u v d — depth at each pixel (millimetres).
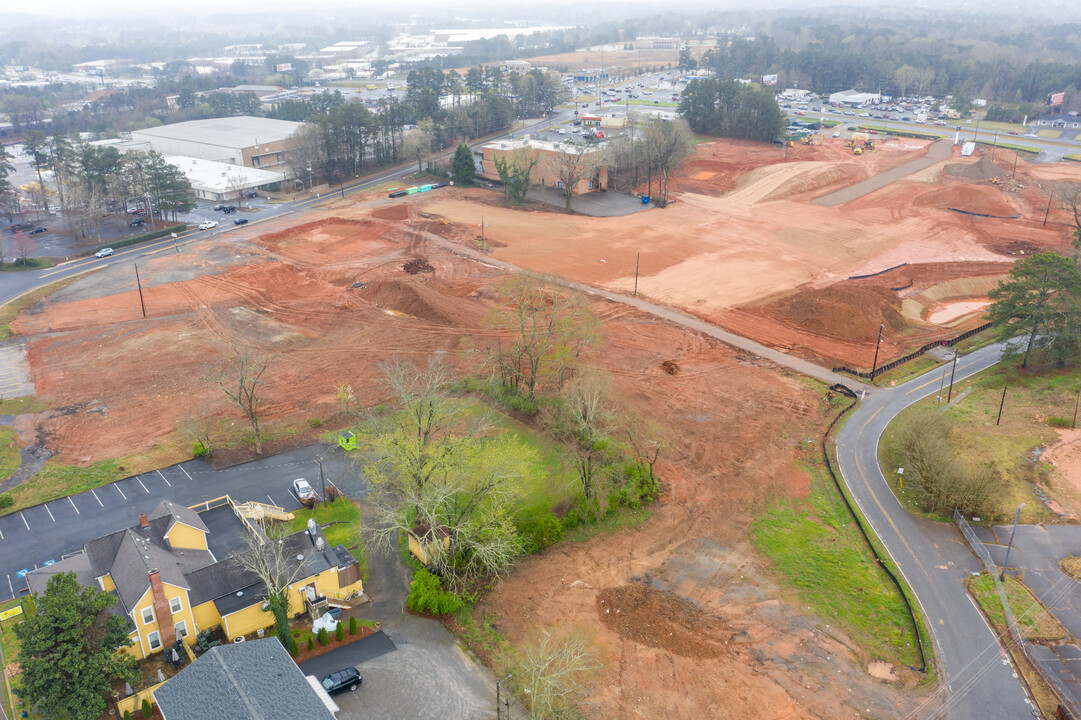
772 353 103500
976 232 155500
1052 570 62812
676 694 50062
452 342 104750
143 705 46469
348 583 58125
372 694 49438
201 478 73500
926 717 48500
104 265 134500
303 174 189875
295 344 104312
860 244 148500
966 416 86688
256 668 44719
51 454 77938
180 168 195250
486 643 54156
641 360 100688
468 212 166500
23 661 45062
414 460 61625
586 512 67625
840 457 79062
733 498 72000
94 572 54312
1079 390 91000
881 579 61531
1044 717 48531
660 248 145000
